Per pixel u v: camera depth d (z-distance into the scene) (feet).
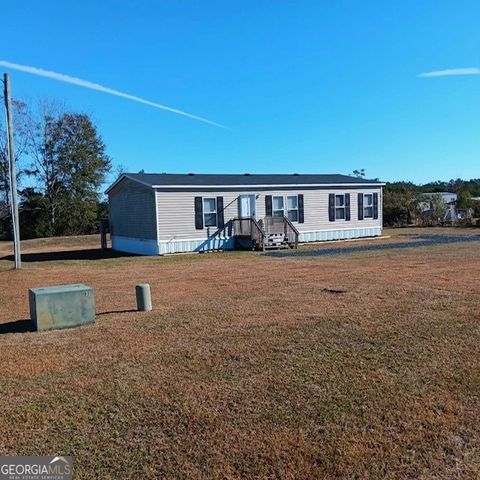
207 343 16.79
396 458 9.37
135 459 9.50
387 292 25.17
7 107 45.06
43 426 10.88
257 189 63.67
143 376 13.82
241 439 10.16
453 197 137.18
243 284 30.27
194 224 59.47
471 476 8.77
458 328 17.74
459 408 11.37
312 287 27.89
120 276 37.60
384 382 12.95
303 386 12.81
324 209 69.41
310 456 9.49
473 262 37.93
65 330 19.34
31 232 116.37
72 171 120.16
